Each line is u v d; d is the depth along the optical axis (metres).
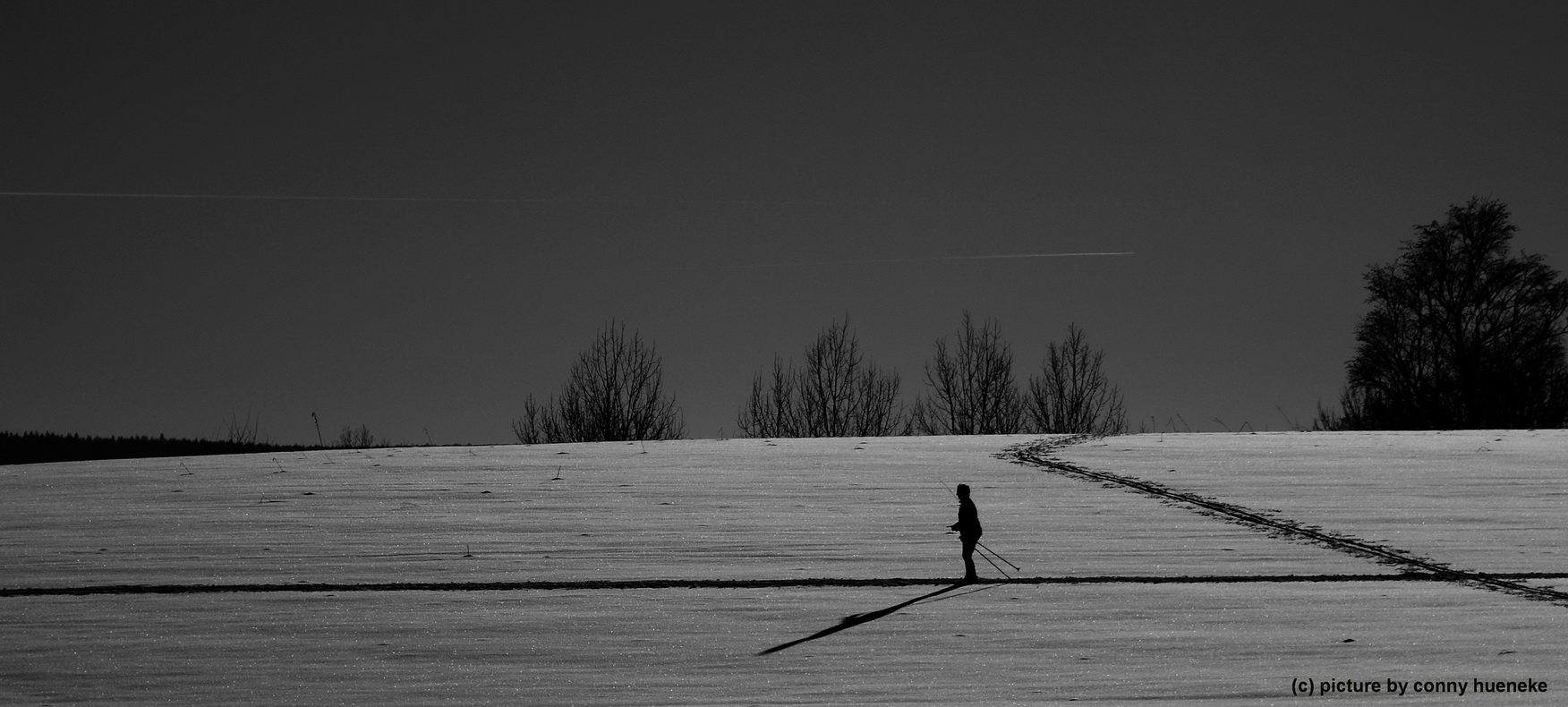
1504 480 28.34
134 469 32.19
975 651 14.83
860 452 35.22
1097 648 14.86
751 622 16.36
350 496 27.06
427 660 14.62
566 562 20.36
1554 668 13.69
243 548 21.45
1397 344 60.19
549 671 14.17
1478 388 58.00
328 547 21.55
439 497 26.97
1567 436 39.03
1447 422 58.66
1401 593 17.58
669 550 21.27
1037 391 60.28
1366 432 41.12
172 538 22.33
